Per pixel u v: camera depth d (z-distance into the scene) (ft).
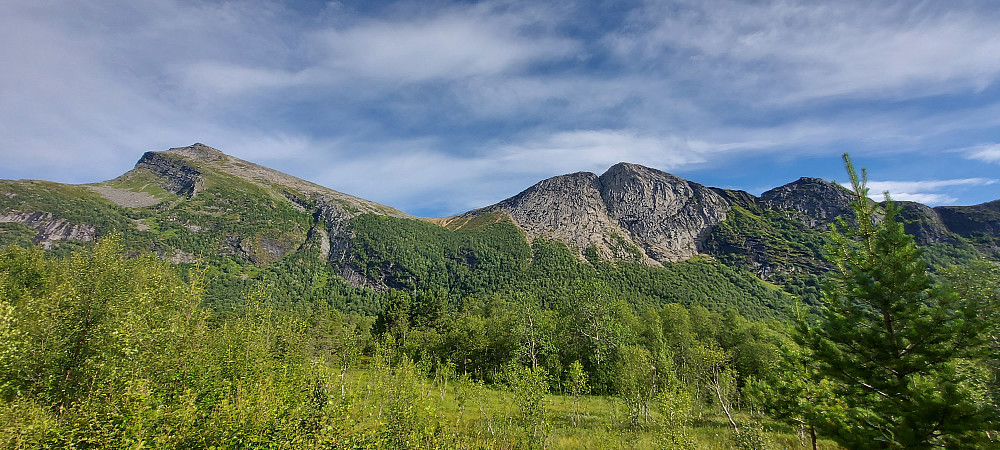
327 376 56.75
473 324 197.88
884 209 44.55
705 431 86.74
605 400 133.69
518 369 94.02
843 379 45.39
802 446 69.51
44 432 41.93
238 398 47.01
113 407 43.24
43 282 116.57
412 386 71.20
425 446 53.42
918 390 37.09
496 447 66.59
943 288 40.09
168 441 40.65
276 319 79.51
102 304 67.92
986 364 39.19
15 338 52.75
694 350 129.90
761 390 56.03
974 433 34.01
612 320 173.68
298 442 43.47
